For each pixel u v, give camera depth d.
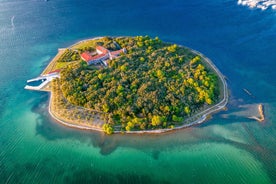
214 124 158.00
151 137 150.12
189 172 131.88
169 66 190.88
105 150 144.12
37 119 166.25
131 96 164.38
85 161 138.75
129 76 179.25
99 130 154.12
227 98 176.12
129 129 149.88
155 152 142.38
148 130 152.38
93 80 177.12
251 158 138.75
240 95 179.25
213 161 137.12
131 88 170.75
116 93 167.00
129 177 130.00
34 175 132.88
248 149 143.62
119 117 158.12
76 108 166.12
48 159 140.88
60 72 193.38
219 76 194.88
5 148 148.50
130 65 189.50
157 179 128.75
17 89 192.00
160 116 154.75
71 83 177.25
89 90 170.88
